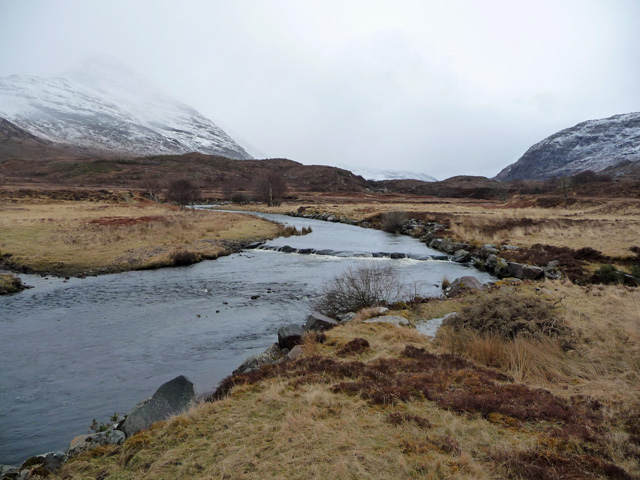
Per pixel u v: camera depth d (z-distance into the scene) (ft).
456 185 518.78
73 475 13.85
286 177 587.68
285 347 28.60
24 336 37.06
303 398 17.42
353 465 12.27
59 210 156.76
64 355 32.50
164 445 14.83
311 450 13.37
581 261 58.34
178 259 73.51
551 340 23.08
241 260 79.10
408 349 24.32
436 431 14.33
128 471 13.64
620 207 147.54
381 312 36.11
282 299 49.90
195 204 289.53
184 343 35.06
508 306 27.35
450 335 26.58
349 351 24.73
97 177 450.30
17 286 54.95
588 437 13.43
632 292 40.01
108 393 25.75
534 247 70.59
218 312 44.45
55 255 73.46
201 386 25.67
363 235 120.67
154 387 26.58
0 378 28.22
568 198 191.42
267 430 15.06
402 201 294.87
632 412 15.06
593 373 19.79
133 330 38.68
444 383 18.65
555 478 11.03
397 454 12.78
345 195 383.24
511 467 11.67
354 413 15.84
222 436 14.98
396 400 16.76
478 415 15.46
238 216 160.25
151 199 250.98
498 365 22.08
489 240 85.81
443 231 104.53
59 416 22.77
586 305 34.55
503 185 468.75
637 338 23.59
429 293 50.31
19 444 19.81
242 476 12.19
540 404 16.17
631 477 11.18
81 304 47.85
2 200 180.34
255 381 20.49
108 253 76.74
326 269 69.56
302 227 133.28
